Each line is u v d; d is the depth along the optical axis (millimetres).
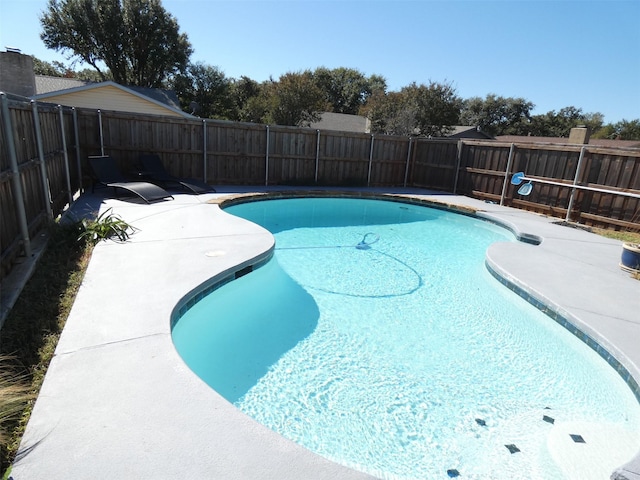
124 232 5207
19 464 1663
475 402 3100
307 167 11898
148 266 4137
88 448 1770
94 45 29062
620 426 2844
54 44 28719
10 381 2268
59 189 6820
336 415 2895
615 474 1930
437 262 6531
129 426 1918
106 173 8367
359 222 9266
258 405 2957
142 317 3008
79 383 2215
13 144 3992
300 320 4316
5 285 3512
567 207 9102
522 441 2691
